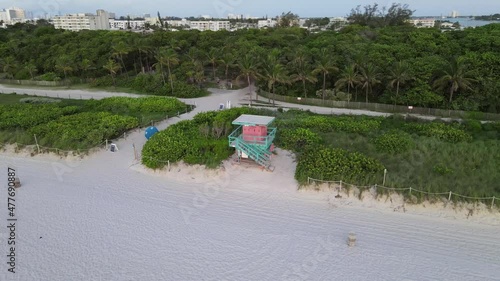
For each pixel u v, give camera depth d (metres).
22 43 81.44
